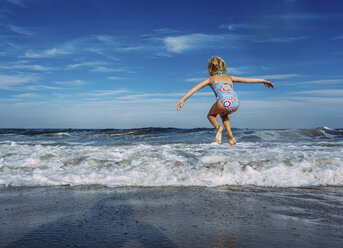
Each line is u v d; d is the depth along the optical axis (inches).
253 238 86.1
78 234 90.2
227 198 134.6
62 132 632.4
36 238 87.1
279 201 129.1
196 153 251.3
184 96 167.3
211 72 174.7
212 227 95.9
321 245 81.0
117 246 80.5
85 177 178.2
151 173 181.5
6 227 97.3
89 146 341.4
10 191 151.9
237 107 162.7
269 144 335.9
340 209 116.7
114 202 129.2
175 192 146.9
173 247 79.7
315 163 193.0
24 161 226.1
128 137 497.7
